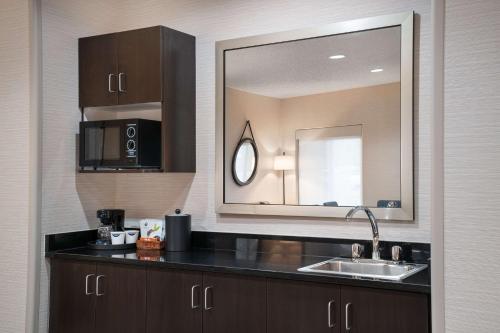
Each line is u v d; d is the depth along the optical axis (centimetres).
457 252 218
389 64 290
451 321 219
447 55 221
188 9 359
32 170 340
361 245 294
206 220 349
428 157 281
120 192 384
